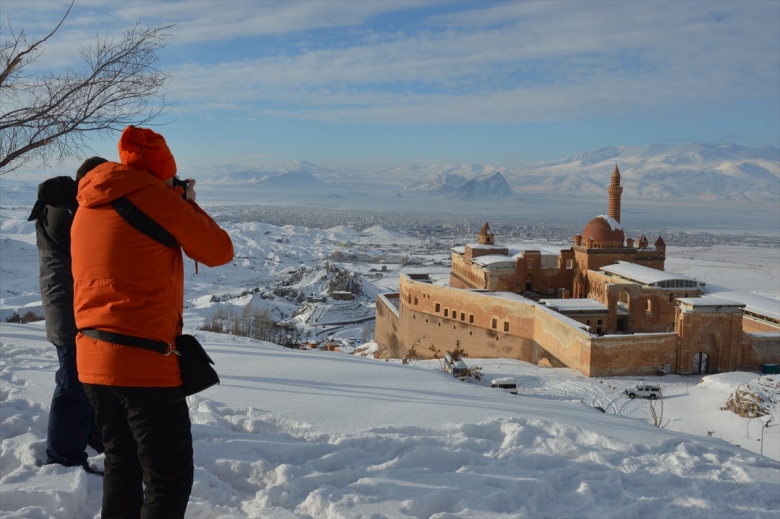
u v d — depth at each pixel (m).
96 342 4.90
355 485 7.05
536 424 9.75
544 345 55.00
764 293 192.62
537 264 77.31
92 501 6.70
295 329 112.81
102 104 12.39
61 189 7.74
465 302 65.06
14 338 16.91
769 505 7.11
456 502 6.70
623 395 42.72
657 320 62.97
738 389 40.94
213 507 6.44
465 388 13.45
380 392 12.30
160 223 4.86
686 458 8.41
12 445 8.02
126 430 5.35
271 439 8.78
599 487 7.33
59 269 7.50
